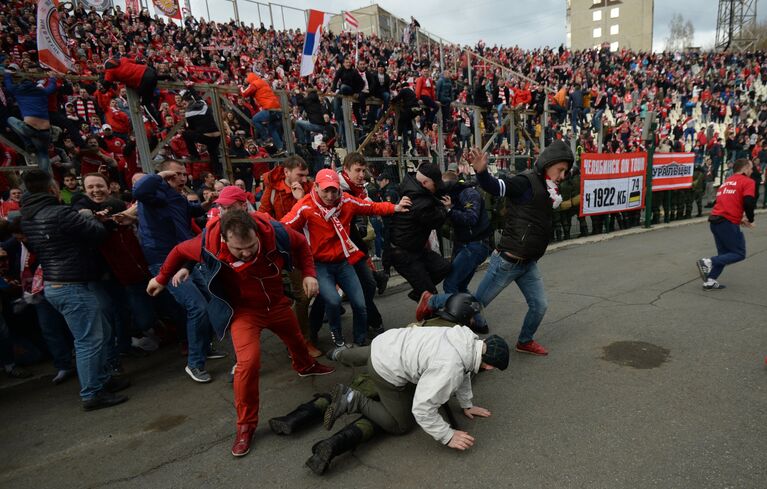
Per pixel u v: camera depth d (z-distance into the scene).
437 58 22.23
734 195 5.12
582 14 61.84
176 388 3.57
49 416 3.21
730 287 5.39
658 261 6.96
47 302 3.63
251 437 2.71
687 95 25.16
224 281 2.79
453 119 10.20
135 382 3.70
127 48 13.64
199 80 12.76
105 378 3.36
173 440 2.85
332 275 3.83
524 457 2.45
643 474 2.26
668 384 3.14
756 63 31.23
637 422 2.71
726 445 2.45
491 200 7.53
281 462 2.55
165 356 4.25
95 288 3.59
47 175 3.21
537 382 3.29
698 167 12.02
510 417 2.85
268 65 16.73
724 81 27.23
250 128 6.61
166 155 5.45
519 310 4.94
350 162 3.97
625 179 9.77
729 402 2.87
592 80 25.20
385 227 4.89
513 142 9.36
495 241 8.35
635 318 4.48
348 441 2.41
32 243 3.10
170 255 2.77
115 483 2.46
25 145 4.55
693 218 12.04
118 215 3.47
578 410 2.88
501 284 3.62
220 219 2.59
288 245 2.86
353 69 6.57
